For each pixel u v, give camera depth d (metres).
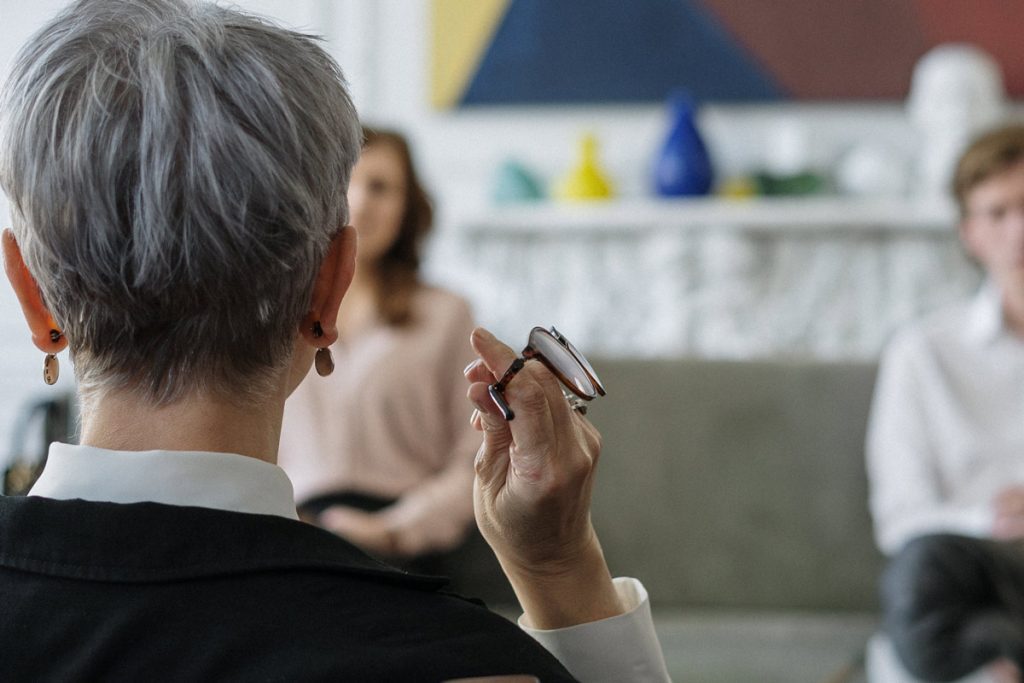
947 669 2.04
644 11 3.81
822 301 3.70
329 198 0.67
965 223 2.69
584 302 3.77
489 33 3.86
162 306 0.63
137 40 0.63
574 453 0.72
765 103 3.79
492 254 3.82
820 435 2.78
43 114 0.63
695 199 3.68
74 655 0.57
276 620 0.58
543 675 0.59
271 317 0.65
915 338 2.74
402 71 3.89
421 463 2.61
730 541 2.76
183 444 0.64
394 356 2.59
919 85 3.72
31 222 0.64
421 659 0.57
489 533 0.76
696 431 2.80
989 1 3.71
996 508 2.38
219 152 0.62
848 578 2.73
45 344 0.69
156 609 0.58
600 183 3.73
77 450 0.64
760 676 2.13
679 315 3.71
